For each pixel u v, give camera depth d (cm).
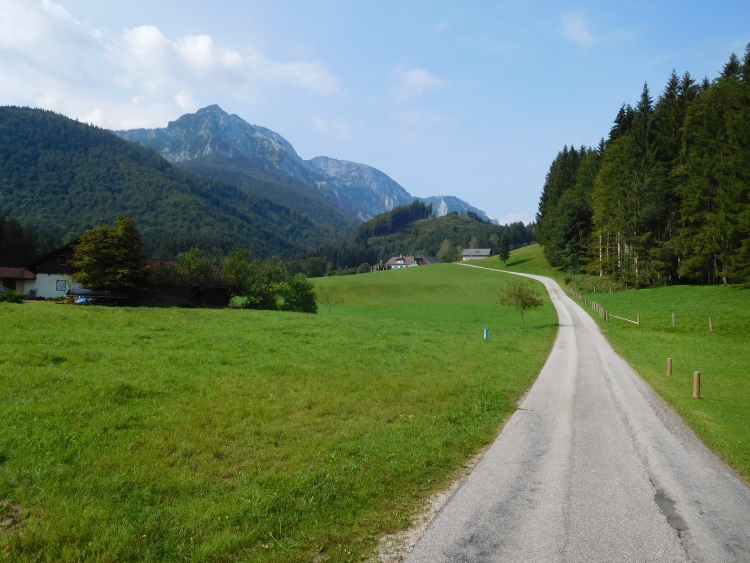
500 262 14800
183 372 1584
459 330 3856
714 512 796
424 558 618
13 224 9650
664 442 1202
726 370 2411
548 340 3575
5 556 561
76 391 1258
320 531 682
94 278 5175
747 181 5325
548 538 682
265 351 2106
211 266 6169
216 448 963
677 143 7288
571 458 1052
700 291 5834
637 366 2480
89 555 584
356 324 3512
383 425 1219
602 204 8444
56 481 760
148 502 731
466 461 1020
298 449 999
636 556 639
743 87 5731
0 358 1516
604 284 7988
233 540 630
